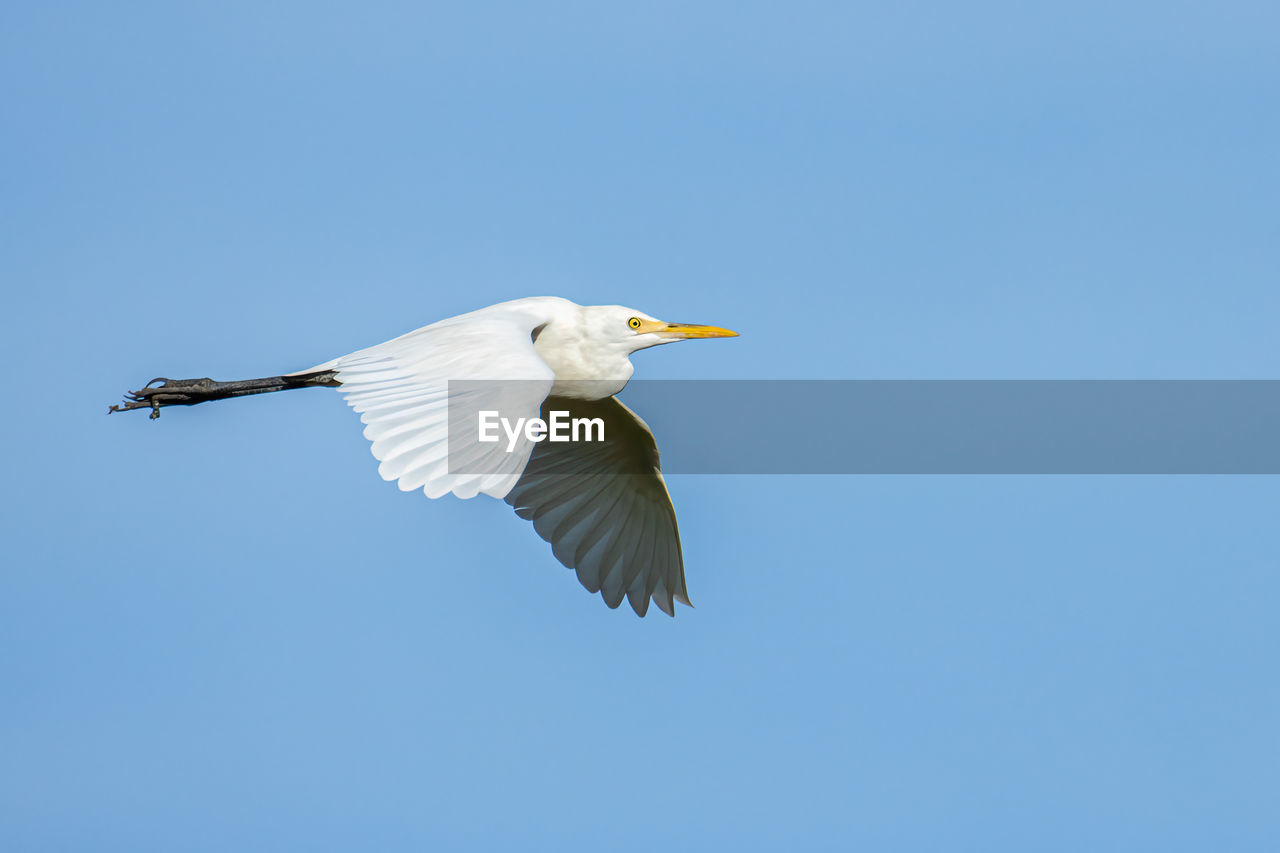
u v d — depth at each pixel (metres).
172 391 12.26
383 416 10.49
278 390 12.45
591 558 14.34
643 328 13.67
